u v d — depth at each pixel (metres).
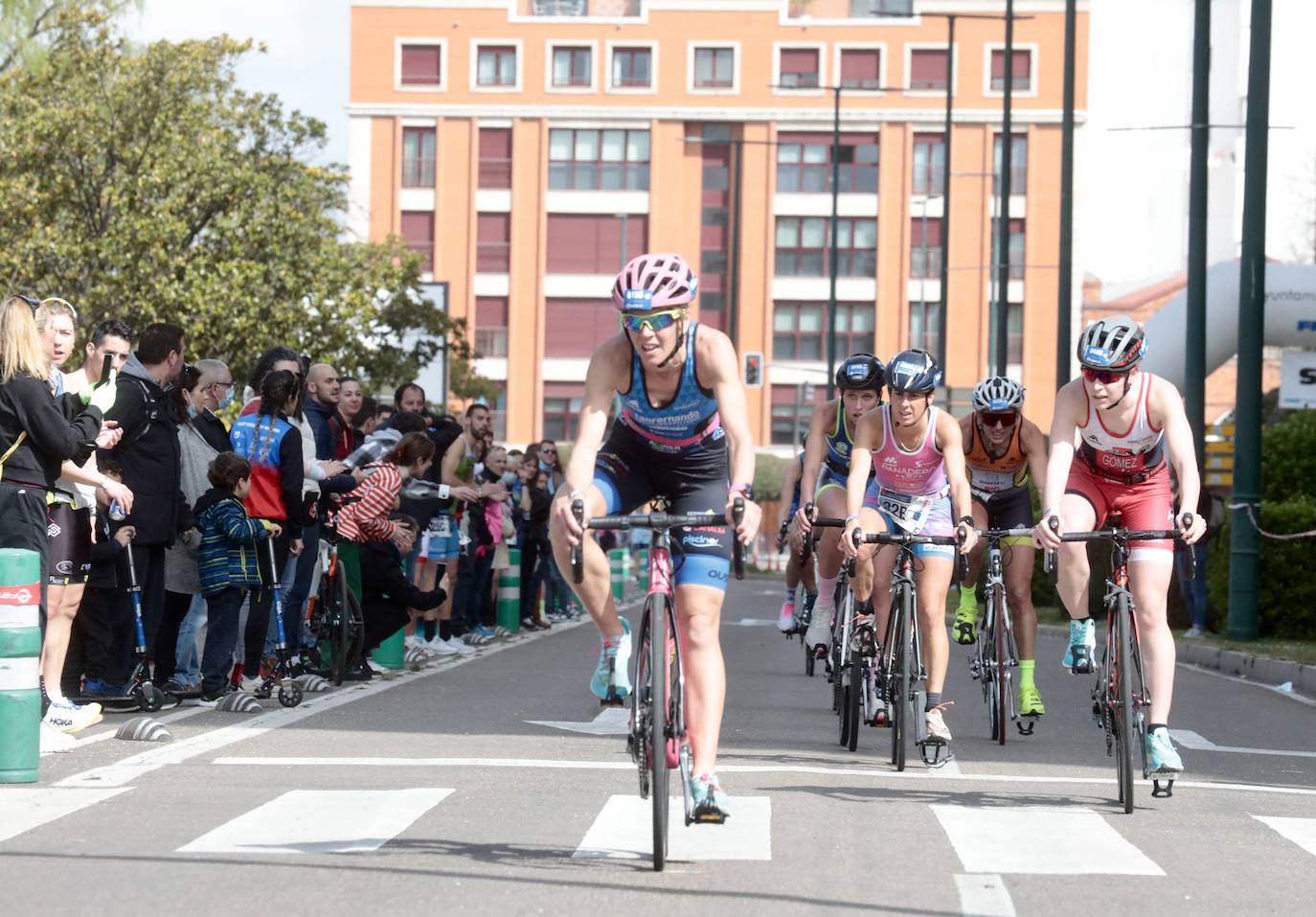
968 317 113.12
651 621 10.53
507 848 11.14
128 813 12.27
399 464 24.17
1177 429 13.92
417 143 116.38
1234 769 16.58
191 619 20.47
